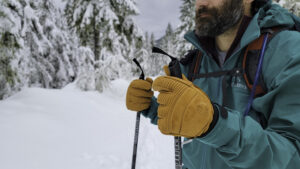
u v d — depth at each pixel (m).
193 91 0.53
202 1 0.85
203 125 0.49
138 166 3.26
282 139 0.53
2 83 5.26
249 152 0.52
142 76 1.14
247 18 0.85
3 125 3.47
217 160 0.88
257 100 0.68
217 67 0.96
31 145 3.12
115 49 10.87
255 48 0.77
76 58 11.64
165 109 0.53
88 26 10.55
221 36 0.93
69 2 12.23
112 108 6.58
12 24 5.07
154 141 4.47
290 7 5.05
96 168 2.96
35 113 4.26
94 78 8.82
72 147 3.41
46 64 9.68
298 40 0.64
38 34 8.25
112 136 4.27
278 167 0.51
